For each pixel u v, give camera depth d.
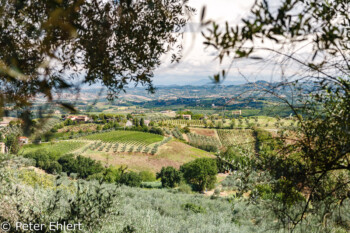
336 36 0.91
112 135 85.12
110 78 1.26
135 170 52.44
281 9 0.79
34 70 0.98
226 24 0.75
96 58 1.16
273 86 1.26
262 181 2.04
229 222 6.53
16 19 0.98
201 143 69.12
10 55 0.96
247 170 2.12
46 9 0.97
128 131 91.88
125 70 1.34
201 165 33.69
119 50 1.26
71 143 72.06
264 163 1.90
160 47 1.40
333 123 1.46
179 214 8.91
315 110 1.56
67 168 39.56
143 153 65.75
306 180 1.59
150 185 37.72
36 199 2.55
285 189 1.79
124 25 1.19
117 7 1.15
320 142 1.51
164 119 108.19
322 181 1.72
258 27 0.77
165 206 9.78
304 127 1.59
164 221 4.46
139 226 3.47
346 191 1.71
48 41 0.99
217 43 0.73
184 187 32.34
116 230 2.66
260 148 2.00
